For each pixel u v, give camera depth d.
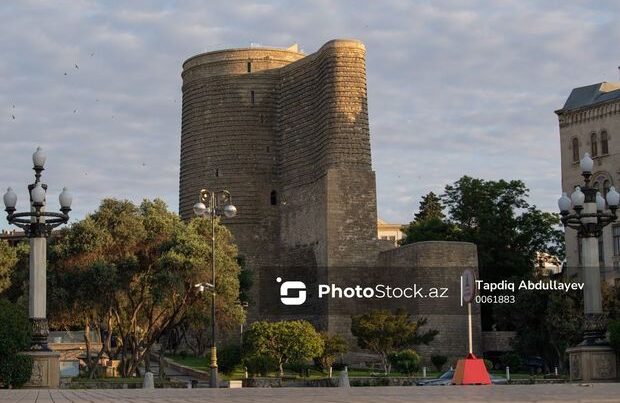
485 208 107.94
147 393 30.08
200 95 122.12
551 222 108.38
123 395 28.80
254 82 120.31
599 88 92.94
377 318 83.56
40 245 39.97
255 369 72.94
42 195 39.91
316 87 111.69
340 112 107.00
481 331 95.94
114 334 81.44
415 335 87.31
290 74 117.75
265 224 117.88
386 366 83.06
